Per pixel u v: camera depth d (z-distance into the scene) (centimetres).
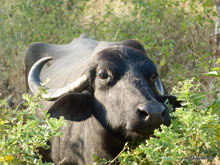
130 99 650
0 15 1425
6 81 1255
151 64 704
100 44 1047
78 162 816
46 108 943
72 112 738
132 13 1374
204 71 1151
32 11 1401
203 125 578
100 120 715
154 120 607
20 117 627
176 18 1339
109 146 730
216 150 617
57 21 1427
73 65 995
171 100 707
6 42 1348
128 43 806
